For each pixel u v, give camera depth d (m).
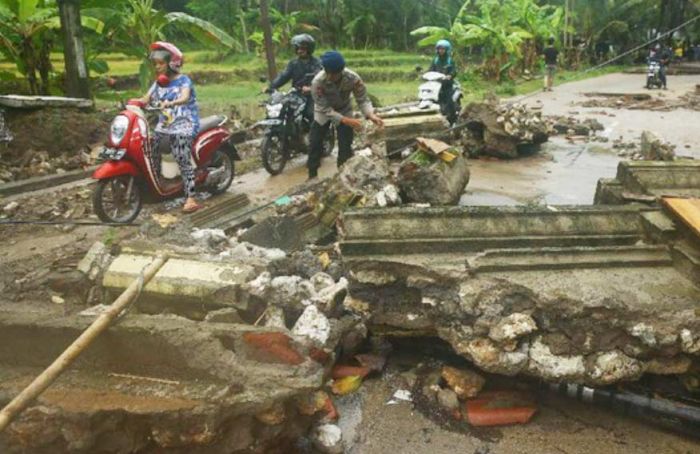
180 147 6.16
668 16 32.44
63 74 11.73
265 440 2.81
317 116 7.02
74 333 3.09
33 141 9.26
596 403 3.53
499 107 9.34
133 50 12.32
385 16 31.78
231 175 7.19
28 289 4.02
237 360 2.95
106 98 12.04
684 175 4.79
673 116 14.21
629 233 4.03
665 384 3.54
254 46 27.38
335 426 3.23
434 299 3.54
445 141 8.65
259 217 5.70
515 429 3.35
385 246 3.70
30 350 3.17
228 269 3.78
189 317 3.70
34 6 10.26
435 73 10.22
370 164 5.96
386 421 3.40
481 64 24.75
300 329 3.57
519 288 3.41
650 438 3.29
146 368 3.06
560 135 11.45
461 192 6.43
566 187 7.61
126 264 3.92
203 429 2.65
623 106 16.33
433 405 3.53
